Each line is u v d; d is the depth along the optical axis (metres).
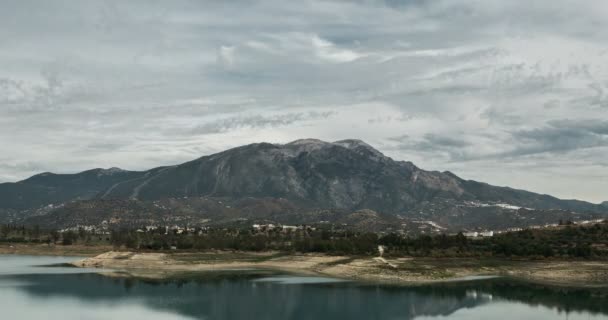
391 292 171.38
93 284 185.62
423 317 133.88
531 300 157.62
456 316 134.88
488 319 131.88
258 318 131.75
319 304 150.00
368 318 132.75
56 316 131.12
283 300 156.00
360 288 179.62
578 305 149.62
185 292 168.75
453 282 195.00
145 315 133.12
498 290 176.62
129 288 176.38
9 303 147.38
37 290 171.12
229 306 146.00
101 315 132.50
